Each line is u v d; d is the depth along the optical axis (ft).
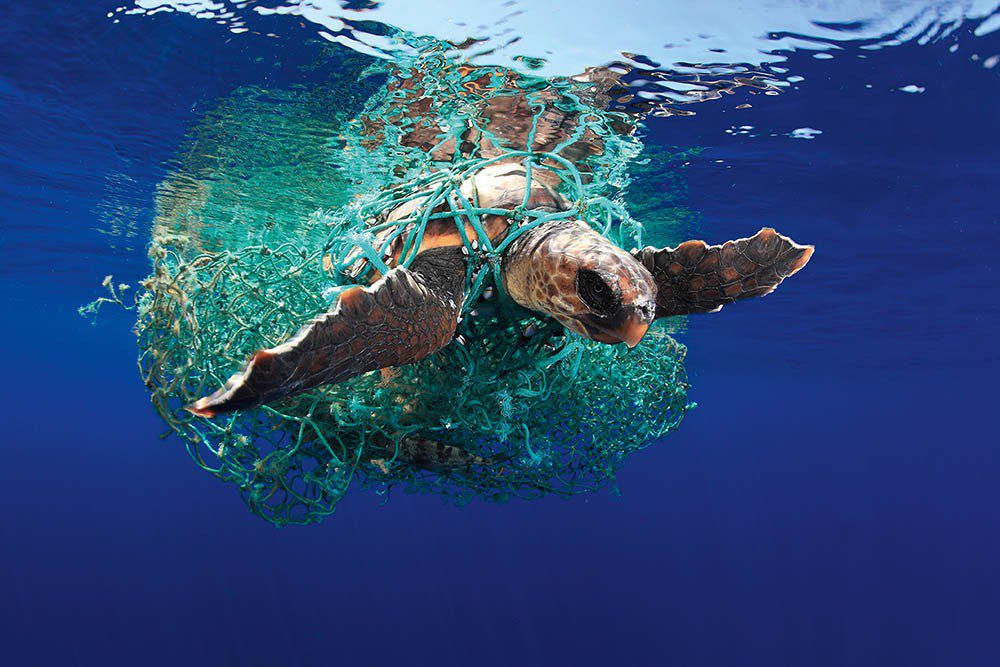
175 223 6.73
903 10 2.90
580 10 2.82
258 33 3.11
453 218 2.05
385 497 2.39
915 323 11.30
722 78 3.38
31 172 5.63
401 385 2.07
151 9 3.01
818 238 6.56
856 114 3.83
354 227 2.13
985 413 31.81
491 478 2.37
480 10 2.85
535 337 2.08
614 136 4.02
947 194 5.26
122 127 4.35
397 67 3.29
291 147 4.42
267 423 2.10
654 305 1.84
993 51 3.18
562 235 1.92
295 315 2.10
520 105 3.57
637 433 2.52
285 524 2.02
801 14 2.90
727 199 5.41
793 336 13.16
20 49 3.42
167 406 1.97
